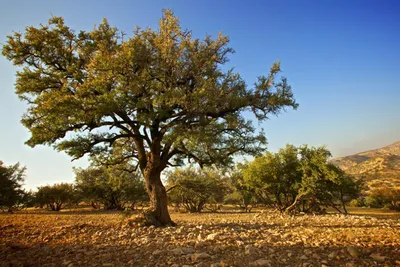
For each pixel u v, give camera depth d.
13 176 35.53
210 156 15.88
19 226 15.01
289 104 14.84
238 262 6.58
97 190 43.09
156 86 13.12
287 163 29.88
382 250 7.22
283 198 33.03
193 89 14.17
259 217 25.00
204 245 8.59
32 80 14.87
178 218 25.20
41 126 12.52
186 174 33.78
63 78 14.83
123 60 12.98
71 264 6.90
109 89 13.55
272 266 6.29
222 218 24.16
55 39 14.89
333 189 27.45
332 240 8.90
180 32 14.45
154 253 7.69
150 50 13.87
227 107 14.35
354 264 6.09
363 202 54.91
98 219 21.41
